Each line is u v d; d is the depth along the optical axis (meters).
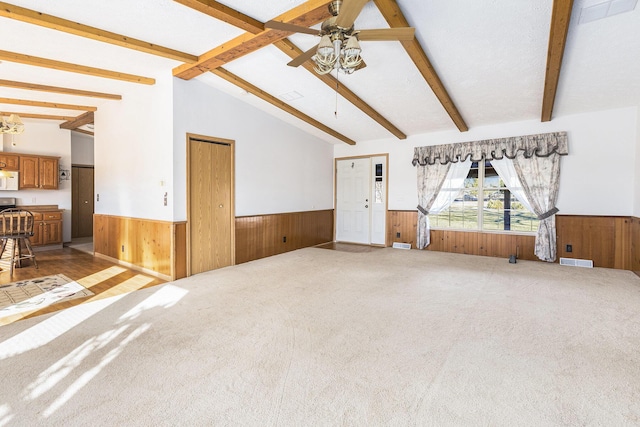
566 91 4.32
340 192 7.69
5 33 3.04
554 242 5.21
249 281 4.22
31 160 6.25
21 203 6.34
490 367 2.18
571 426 1.63
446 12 2.91
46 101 5.34
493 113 5.16
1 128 4.82
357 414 1.71
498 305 3.33
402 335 2.65
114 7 2.72
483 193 5.95
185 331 2.71
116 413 1.71
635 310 3.16
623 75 3.82
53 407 1.76
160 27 3.08
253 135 5.45
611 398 1.85
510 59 3.59
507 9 2.83
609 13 2.77
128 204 5.04
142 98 4.67
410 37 2.51
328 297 3.59
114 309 3.20
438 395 1.88
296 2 2.78
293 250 6.48
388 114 5.46
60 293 3.69
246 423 1.64
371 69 4.02
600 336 2.62
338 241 7.73
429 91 4.55
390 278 4.38
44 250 6.31
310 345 2.48
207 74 4.34
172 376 2.06
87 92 4.84
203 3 2.62
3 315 3.03
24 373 2.08
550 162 5.19
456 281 4.23
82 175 8.05
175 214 4.27
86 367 2.15
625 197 4.80
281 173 6.11
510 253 5.69
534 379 2.04
